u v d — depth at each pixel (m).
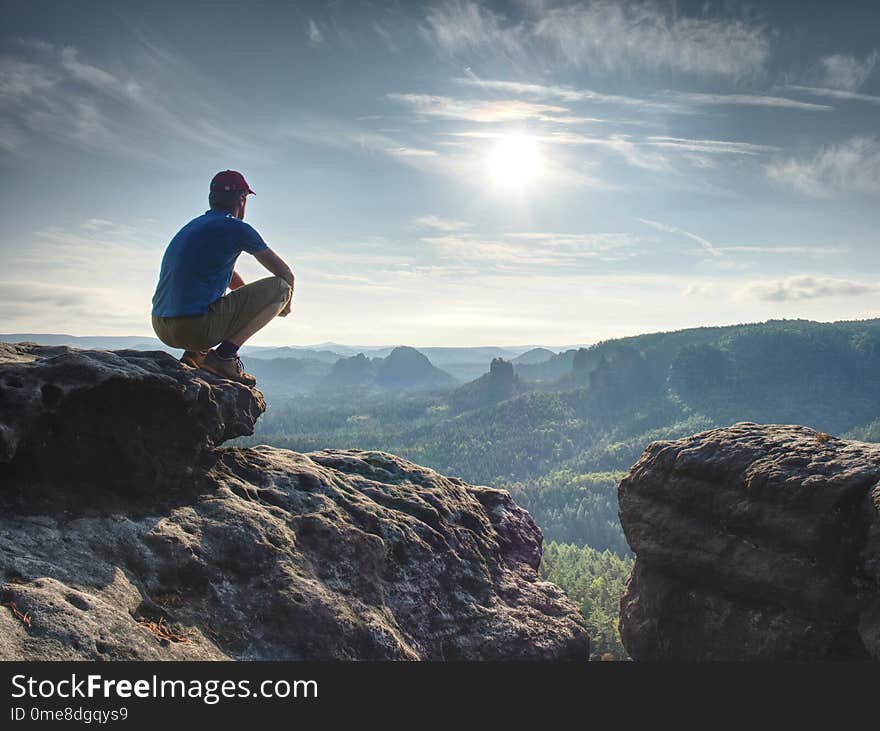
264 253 3.53
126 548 2.98
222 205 3.58
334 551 3.68
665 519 4.16
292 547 3.54
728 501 3.74
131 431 3.22
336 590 3.50
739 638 3.66
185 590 3.03
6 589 2.41
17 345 3.41
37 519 2.84
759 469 3.63
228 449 4.07
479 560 4.59
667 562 4.08
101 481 3.17
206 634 2.91
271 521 3.60
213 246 3.42
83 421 3.07
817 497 3.28
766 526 3.49
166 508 3.36
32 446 2.93
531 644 4.12
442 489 5.02
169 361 3.52
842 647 3.22
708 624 3.86
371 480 4.78
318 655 3.14
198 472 3.68
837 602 3.19
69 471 3.06
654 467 4.30
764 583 3.49
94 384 3.05
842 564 3.21
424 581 4.05
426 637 3.80
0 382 2.88
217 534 3.34
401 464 5.19
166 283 3.50
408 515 4.48
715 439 4.07
